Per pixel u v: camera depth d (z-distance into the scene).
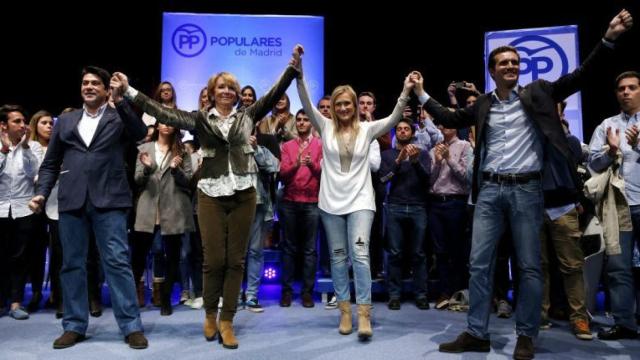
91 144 2.78
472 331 2.69
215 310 2.91
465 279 3.96
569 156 2.50
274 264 4.61
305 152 3.91
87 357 2.58
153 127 3.80
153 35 6.48
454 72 6.47
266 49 5.54
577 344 2.89
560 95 2.61
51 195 3.59
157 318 3.42
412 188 3.84
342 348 2.75
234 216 2.81
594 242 3.49
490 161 2.69
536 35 4.55
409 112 4.16
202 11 6.41
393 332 3.10
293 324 3.28
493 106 2.71
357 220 3.05
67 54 6.45
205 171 2.81
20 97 6.42
